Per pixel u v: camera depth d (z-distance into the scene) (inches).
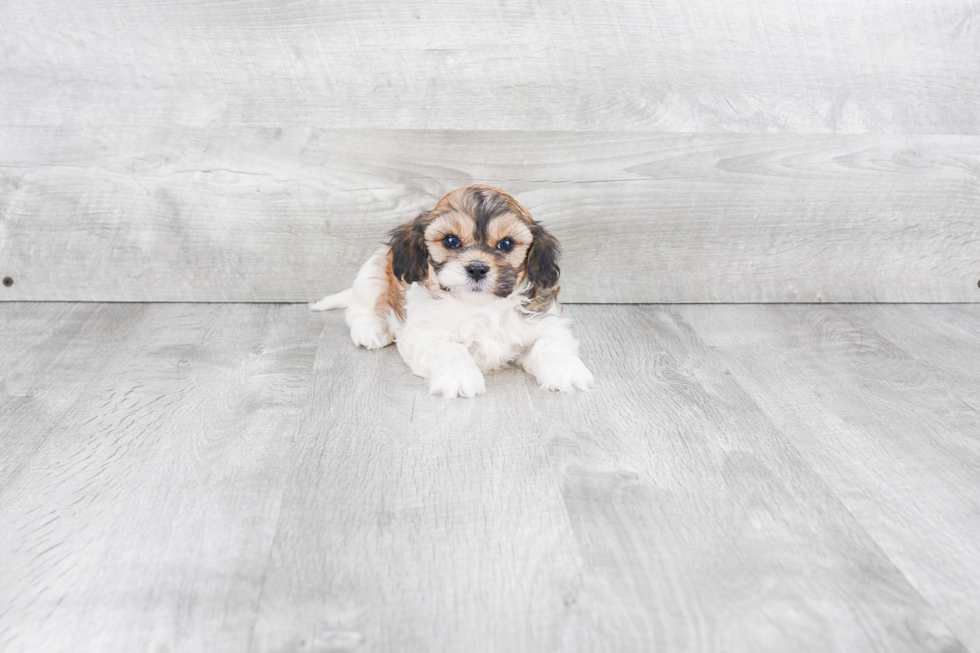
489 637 45.8
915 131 101.1
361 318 90.0
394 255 81.6
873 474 64.1
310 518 56.9
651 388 79.7
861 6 96.0
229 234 100.4
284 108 95.8
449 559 52.6
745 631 46.5
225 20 92.5
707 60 96.8
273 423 71.1
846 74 98.7
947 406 76.6
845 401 77.4
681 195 101.2
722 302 106.1
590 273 103.8
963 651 45.3
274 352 87.4
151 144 96.0
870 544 54.9
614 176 99.9
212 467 63.5
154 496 59.3
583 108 97.3
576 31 94.6
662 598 49.1
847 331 96.6
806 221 103.7
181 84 94.7
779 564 52.6
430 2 92.5
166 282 102.0
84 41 92.8
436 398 76.8
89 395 76.0
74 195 97.7
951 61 99.0
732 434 70.2
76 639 45.3
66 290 101.3
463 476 62.7
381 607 48.1
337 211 100.0
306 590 49.5
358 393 77.5
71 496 59.1
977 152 102.3
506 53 95.0
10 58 92.8
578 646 45.2
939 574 51.9
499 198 77.6
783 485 62.1
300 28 93.1
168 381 79.4
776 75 98.1
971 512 59.1
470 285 75.1
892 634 46.5
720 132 98.9
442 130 97.3
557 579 50.8
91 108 95.0
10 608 47.6
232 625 46.5
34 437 67.8
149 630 46.0
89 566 51.4
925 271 107.5
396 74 95.2
